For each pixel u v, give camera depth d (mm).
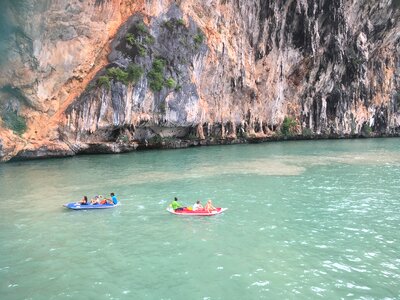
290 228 15711
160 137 45781
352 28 66812
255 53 57781
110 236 14820
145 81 40156
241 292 10258
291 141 60594
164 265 12047
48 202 19906
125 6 41719
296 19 59656
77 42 37188
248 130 56906
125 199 20594
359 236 14742
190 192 22156
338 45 63656
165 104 42625
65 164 32438
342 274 11367
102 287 10641
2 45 33250
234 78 53000
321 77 64812
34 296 10172
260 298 9938
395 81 73625
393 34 71125
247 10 55000
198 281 10922
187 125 46750
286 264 12055
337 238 14492
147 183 24578
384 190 22922
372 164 33625
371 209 18703
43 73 35281
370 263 12180
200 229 15648
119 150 40562
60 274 11484
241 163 33688
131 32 40344
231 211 18328
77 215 17719
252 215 17641
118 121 38469
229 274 11359
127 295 10164
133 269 11781
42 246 13773
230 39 52625
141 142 44281
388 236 14750
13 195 21359
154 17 42406
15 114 34375
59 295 10211
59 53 36094
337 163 34094
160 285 10711
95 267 11961
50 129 35656
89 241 14273
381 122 72312
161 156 38406
